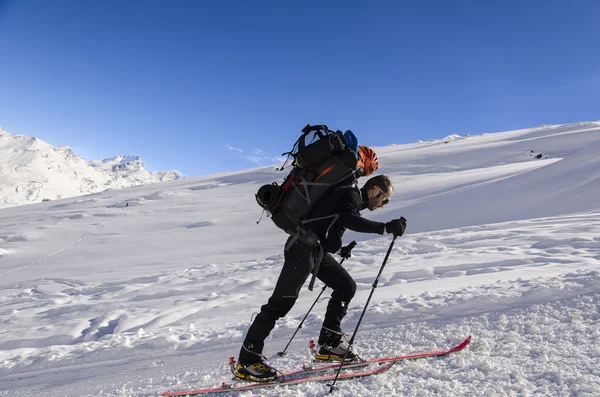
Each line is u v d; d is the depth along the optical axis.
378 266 9.95
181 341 5.79
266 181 59.28
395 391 2.71
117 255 25.50
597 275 4.61
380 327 4.55
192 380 3.82
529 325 3.58
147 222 37.56
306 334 4.91
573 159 23.19
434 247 11.87
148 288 12.73
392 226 2.81
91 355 6.02
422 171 50.69
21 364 6.27
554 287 4.41
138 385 4.16
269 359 3.98
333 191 2.95
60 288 16.69
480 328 3.75
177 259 22.23
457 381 2.72
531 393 2.43
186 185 67.00
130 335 7.14
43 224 40.47
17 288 17.48
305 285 8.19
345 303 3.31
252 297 8.70
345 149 2.99
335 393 2.81
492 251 10.06
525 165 43.34
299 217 3.02
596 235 10.55
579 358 2.80
